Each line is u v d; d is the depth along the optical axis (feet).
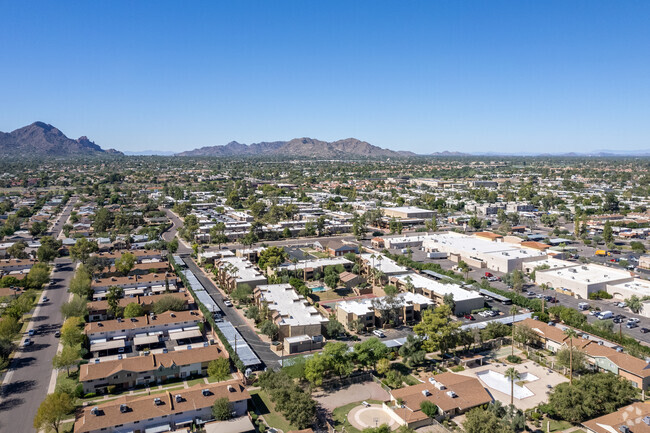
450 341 472.03
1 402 395.96
